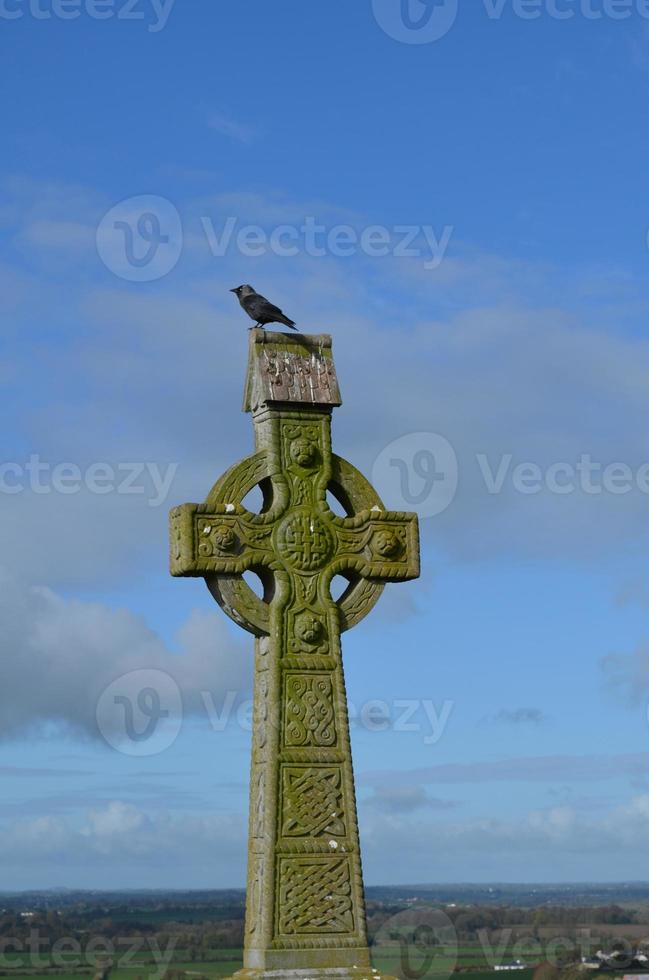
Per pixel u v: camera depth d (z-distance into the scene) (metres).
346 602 19.48
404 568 19.62
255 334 19.72
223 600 19.08
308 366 19.70
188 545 19.00
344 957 18.48
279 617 19.12
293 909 18.50
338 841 18.77
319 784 18.86
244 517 19.20
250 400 19.88
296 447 19.45
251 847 19.02
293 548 19.30
